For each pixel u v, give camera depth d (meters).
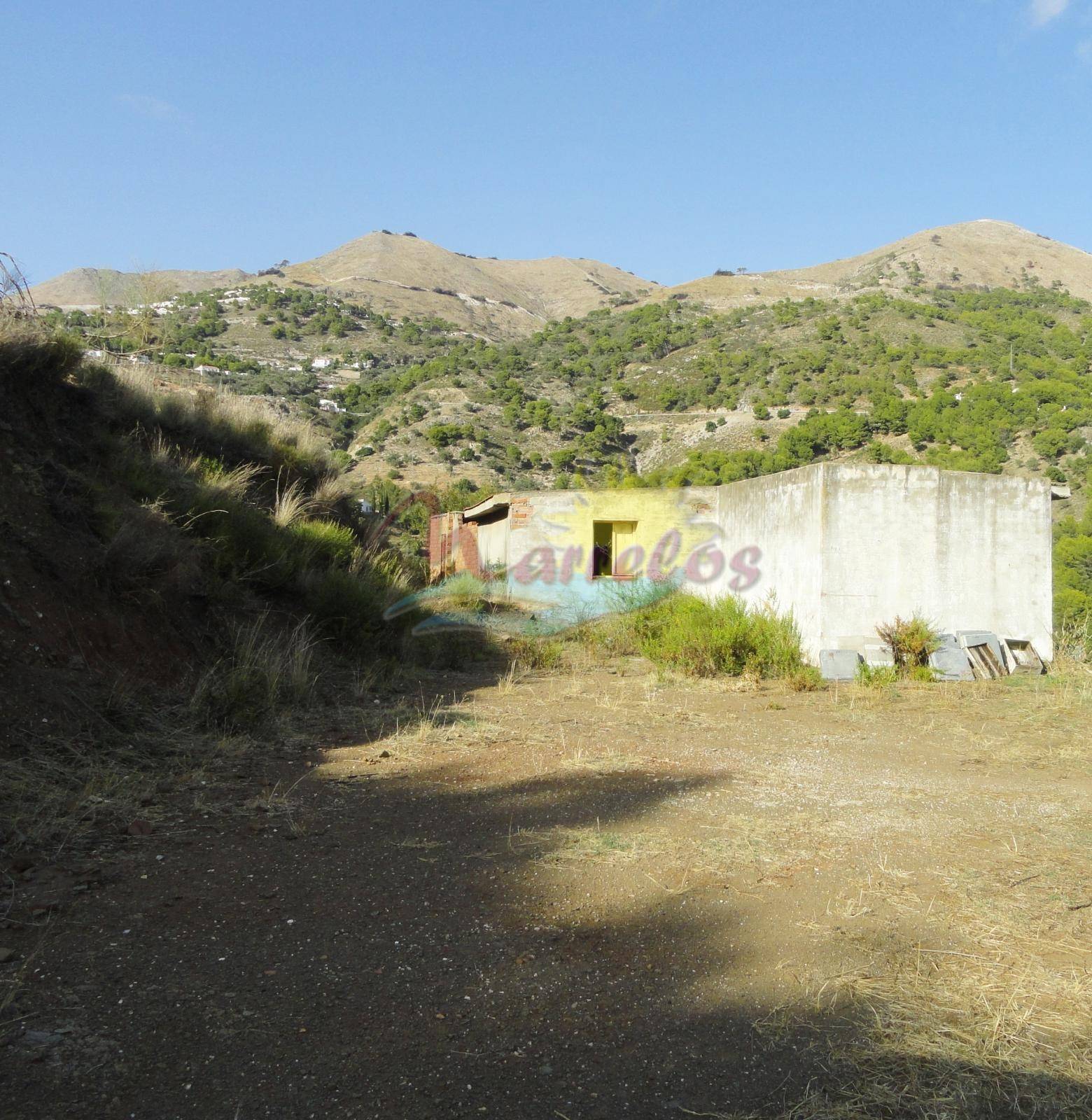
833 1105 1.79
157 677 5.38
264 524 8.58
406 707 6.43
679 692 7.78
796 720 6.48
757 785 4.43
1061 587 21.45
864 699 7.46
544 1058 1.94
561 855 3.27
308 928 2.58
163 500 7.20
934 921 2.73
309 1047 1.95
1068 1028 2.12
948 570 9.48
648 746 5.38
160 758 4.39
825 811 3.96
